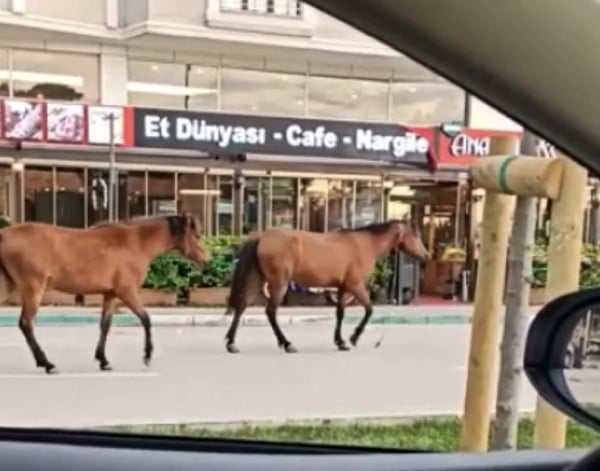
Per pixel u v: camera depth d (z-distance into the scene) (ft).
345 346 15.69
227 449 5.40
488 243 6.89
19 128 27.96
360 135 24.70
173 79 22.94
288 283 18.15
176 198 31.32
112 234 16.81
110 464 4.99
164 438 5.58
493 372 6.97
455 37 2.47
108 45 20.30
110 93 24.84
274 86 22.09
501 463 4.74
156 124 29.71
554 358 3.67
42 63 22.66
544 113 2.56
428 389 11.88
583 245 5.81
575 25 2.49
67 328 16.03
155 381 12.62
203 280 18.58
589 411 3.65
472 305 7.44
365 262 19.04
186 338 15.92
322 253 18.66
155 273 17.93
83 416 9.28
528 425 6.55
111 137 29.30
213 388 12.09
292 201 31.07
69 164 29.50
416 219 20.88
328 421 9.68
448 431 8.95
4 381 12.33
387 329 16.42
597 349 3.61
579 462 3.40
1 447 5.13
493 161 6.41
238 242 20.11
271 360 14.49
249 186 31.68
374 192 26.12
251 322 17.28
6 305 15.74
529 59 2.49
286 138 28.02
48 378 12.70
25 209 28.78
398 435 8.59
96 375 12.96
